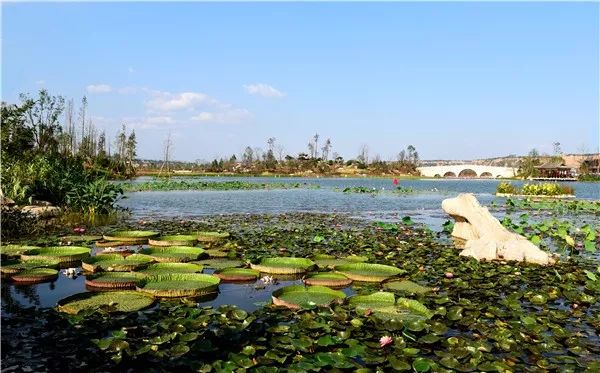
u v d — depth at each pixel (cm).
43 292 575
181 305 509
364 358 377
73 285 607
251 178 6419
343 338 414
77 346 395
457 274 685
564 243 1067
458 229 1091
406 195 2998
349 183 5334
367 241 978
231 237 990
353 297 539
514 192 3114
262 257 760
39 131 3170
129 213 1555
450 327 464
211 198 2434
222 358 377
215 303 541
